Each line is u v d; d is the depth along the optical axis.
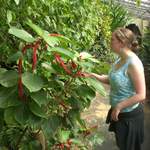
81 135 2.72
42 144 2.18
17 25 2.13
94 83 1.90
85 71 1.95
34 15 2.37
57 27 2.75
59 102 1.90
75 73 1.86
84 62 1.88
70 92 1.91
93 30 4.36
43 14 2.50
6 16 2.08
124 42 2.80
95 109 4.81
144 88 2.75
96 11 4.79
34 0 2.28
